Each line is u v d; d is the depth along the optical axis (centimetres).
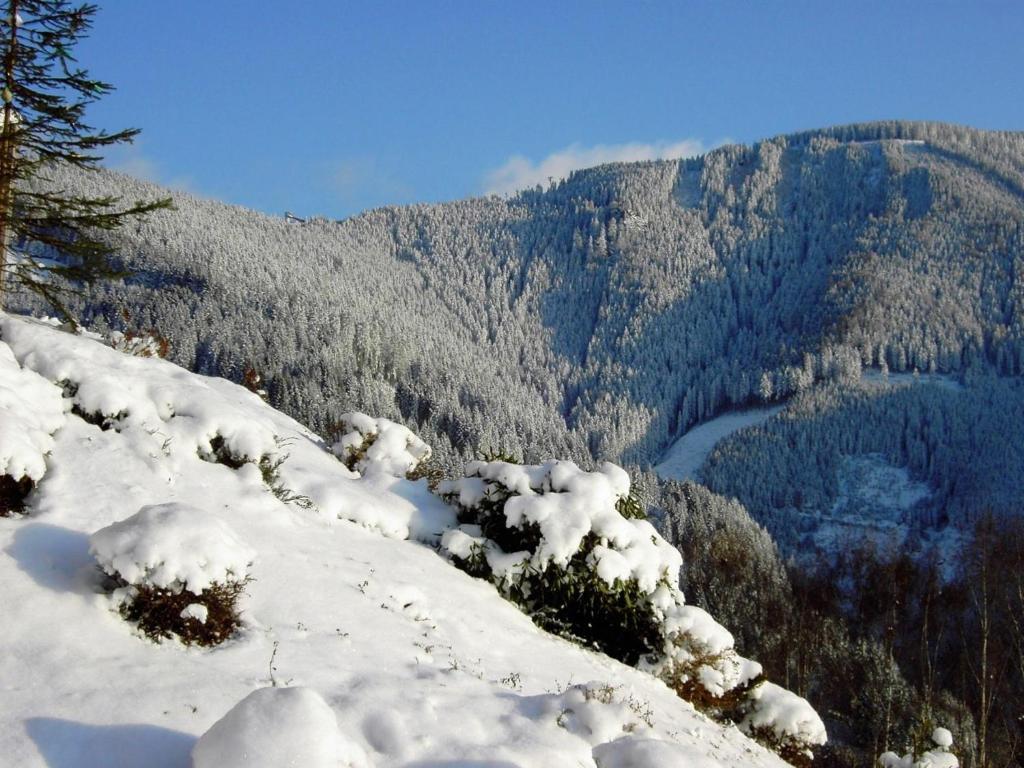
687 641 991
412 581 845
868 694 2636
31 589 564
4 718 442
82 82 1178
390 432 1211
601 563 962
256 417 1145
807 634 3444
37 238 1209
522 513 977
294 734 405
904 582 4162
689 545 6384
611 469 1080
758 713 1057
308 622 662
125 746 446
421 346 12862
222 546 596
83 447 784
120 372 957
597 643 979
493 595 930
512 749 544
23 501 679
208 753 409
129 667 520
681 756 473
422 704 568
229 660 566
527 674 746
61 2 1133
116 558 570
